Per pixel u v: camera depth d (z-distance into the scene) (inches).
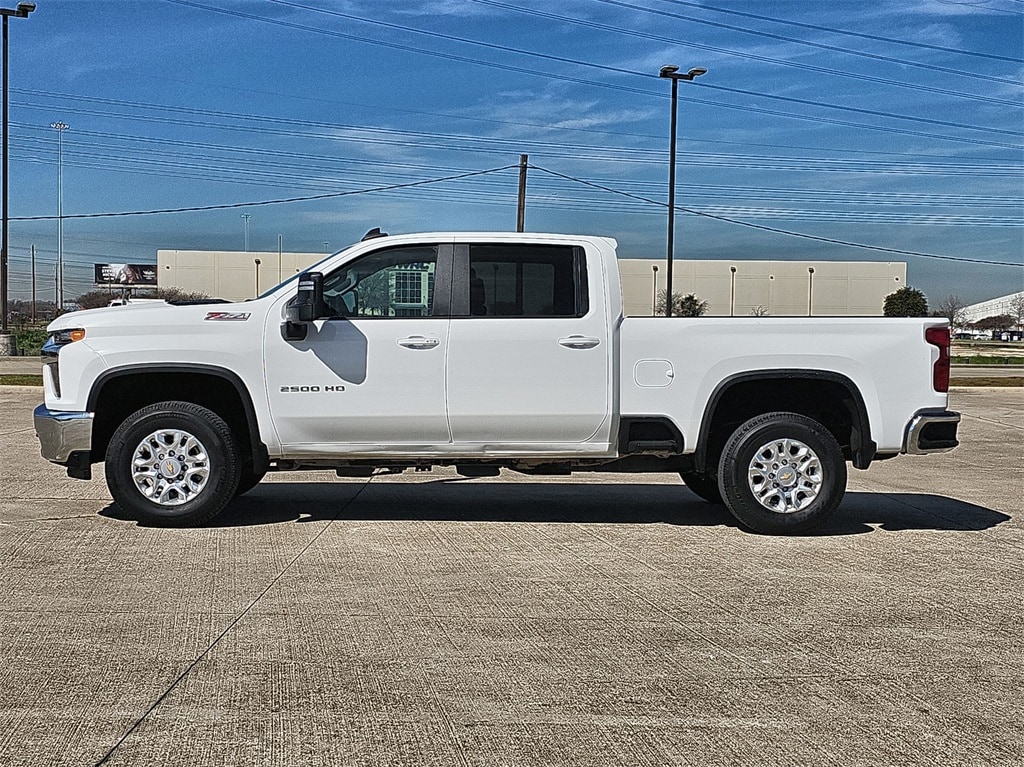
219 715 171.5
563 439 322.3
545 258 321.7
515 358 317.1
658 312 2395.4
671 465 335.0
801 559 290.7
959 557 294.8
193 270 2598.4
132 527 319.9
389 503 373.7
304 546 298.0
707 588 257.0
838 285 2485.2
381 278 320.8
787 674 194.7
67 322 319.0
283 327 316.5
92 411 315.0
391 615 230.1
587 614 233.0
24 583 252.2
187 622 222.5
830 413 342.3
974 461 529.3
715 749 160.1
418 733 165.2
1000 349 2652.6
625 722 170.6
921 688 188.1
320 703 177.3
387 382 316.5
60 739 161.3
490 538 314.0
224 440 317.1
